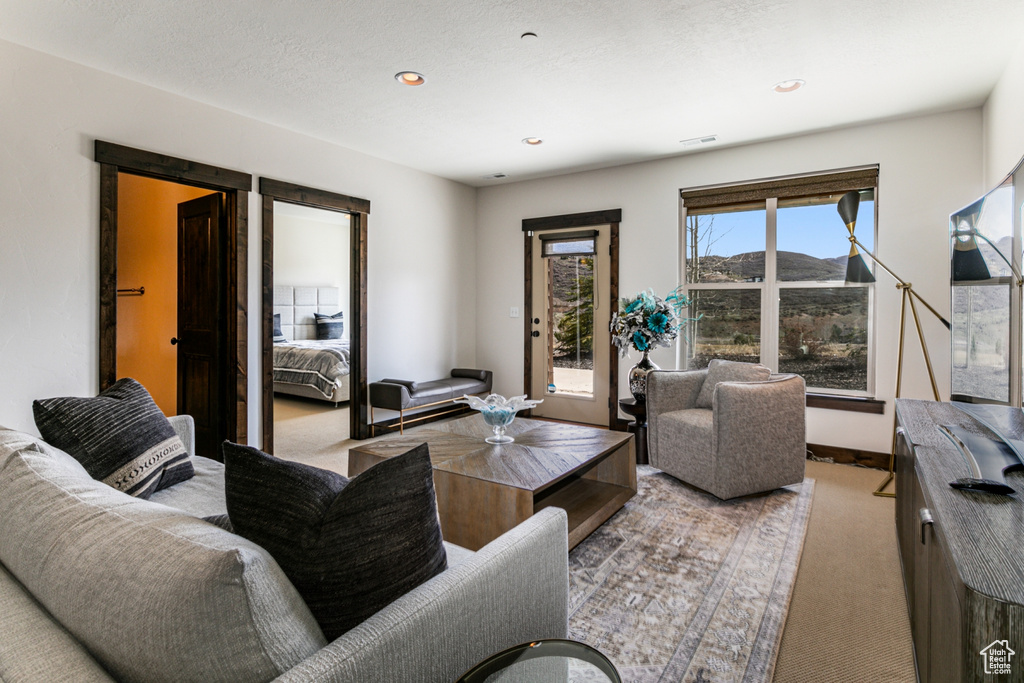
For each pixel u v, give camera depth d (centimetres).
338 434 485
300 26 255
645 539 262
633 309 415
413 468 104
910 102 347
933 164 370
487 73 306
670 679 162
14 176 273
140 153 318
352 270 466
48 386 286
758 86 322
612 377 512
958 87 323
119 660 74
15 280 275
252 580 72
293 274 783
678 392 374
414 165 504
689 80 314
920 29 256
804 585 220
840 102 347
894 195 383
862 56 284
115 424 191
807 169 413
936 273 370
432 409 543
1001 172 304
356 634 83
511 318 577
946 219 366
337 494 100
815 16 245
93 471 179
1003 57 284
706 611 200
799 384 332
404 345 511
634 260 495
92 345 302
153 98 324
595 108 358
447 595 98
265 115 372
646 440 402
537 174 537
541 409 563
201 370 402
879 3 234
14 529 96
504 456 258
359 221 463
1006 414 201
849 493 331
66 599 81
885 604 204
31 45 274
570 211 534
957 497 130
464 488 232
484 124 390
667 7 238
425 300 534
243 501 99
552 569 133
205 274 395
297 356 644
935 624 126
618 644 180
